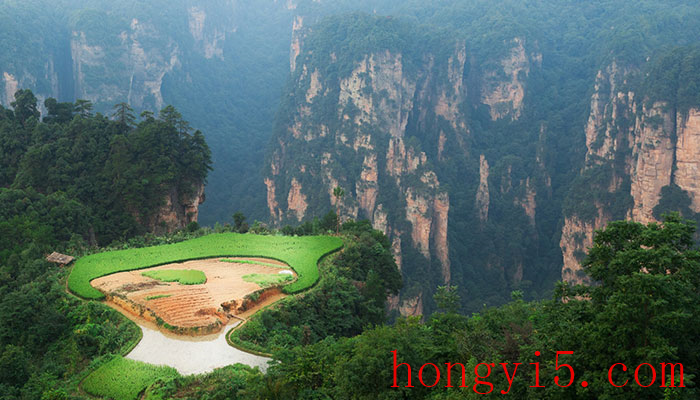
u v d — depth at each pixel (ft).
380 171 620.90
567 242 544.21
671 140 466.70
